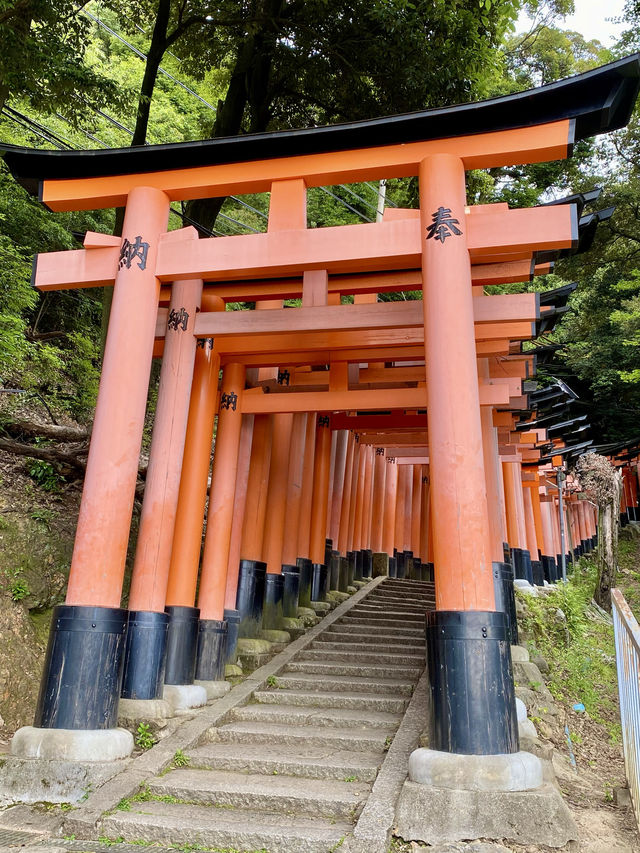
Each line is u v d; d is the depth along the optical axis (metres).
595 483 17.28
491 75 12.14
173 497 6.58
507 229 5.61
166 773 5.16
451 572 4.84
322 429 11.84
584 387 26.83
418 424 11.37
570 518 22.55
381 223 5.90
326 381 9.85
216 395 8.34
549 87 5.32
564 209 5.55
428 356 5.36
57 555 7.69
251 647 8.26
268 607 9.43
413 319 6.35
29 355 11.84
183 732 5.79
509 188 19.50
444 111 5.57
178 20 12.57
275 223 6.21
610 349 23.59
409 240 5.78
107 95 9.73
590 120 5.58
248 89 13.66
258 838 4.18
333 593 12.27
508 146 5.71
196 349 7.75
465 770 4.29
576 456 19.45
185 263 6.32
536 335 8.09
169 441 6.71
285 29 12.51
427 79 11.58
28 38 8.62
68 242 13.49
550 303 8.40
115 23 22.45
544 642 10.45
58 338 14.41
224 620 7.45
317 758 5.38
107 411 5.88
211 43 13.48
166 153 6.32
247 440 9.07
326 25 12.03
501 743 4.42
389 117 5.70
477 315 6.60
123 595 8.45
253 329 6.76
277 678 7.55
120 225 10.63
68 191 6.77
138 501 10.83
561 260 20.67
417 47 11.38
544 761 5.48
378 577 14.68
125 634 5.50
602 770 6.77
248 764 5.31
